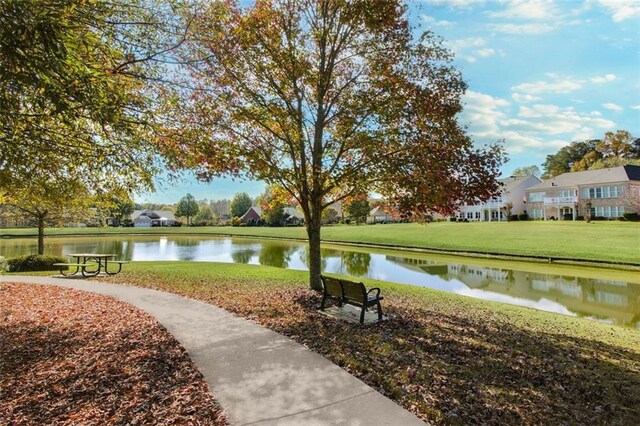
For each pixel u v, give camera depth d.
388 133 8.83
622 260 19.25
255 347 5.49
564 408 4.11
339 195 11.96
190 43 6.54
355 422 3.43
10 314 7.53
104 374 4.52
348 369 4.74
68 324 6.77
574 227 35.62
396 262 22.33
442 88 8.85
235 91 8.74
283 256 26.75
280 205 13.10
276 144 10.43
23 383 4.28
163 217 98.50
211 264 18.14
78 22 4.27
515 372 5.12
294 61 8.88
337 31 9.47
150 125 5.83
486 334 7.14
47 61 3.47
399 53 9.09
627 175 43.69
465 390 4.34
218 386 4.18
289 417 3.52
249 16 8.78
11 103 3.82
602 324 9.01
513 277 16.84
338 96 9.96
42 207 17.88
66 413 3.62
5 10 3.11
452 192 7.91
